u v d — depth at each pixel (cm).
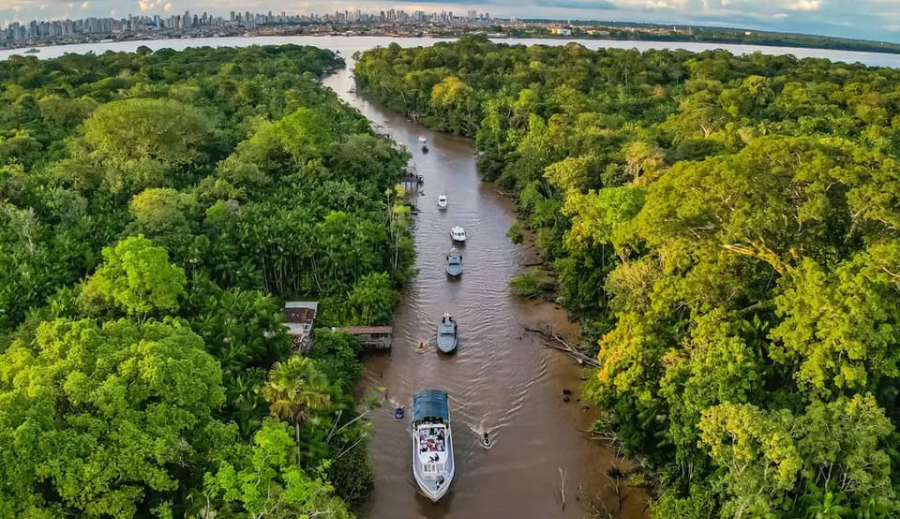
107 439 3080
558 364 6131
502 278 7888
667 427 4450
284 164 9925
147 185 8306
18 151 9531
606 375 4556
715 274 4381
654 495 4528
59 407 3184
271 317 5419
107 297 4791
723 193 4241
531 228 9281
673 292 4512
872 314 3631
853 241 4212
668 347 4441
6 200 7375
